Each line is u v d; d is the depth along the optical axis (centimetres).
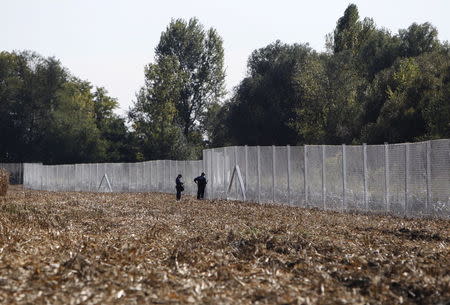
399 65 7819
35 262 1767
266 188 4666
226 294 1455
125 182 7775
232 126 10362
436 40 9512
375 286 1538
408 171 3359
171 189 6850
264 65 10831
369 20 10350
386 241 2356
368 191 3653
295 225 2931
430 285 1521
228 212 3844
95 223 3173
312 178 4150
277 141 9988
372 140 6875
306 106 9038
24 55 13062
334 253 2067
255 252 2061
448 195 3114
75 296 1398
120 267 1738
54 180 9206
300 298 1394
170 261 1900
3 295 1391
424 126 6619
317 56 9956
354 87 8944
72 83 14850
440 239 2473
